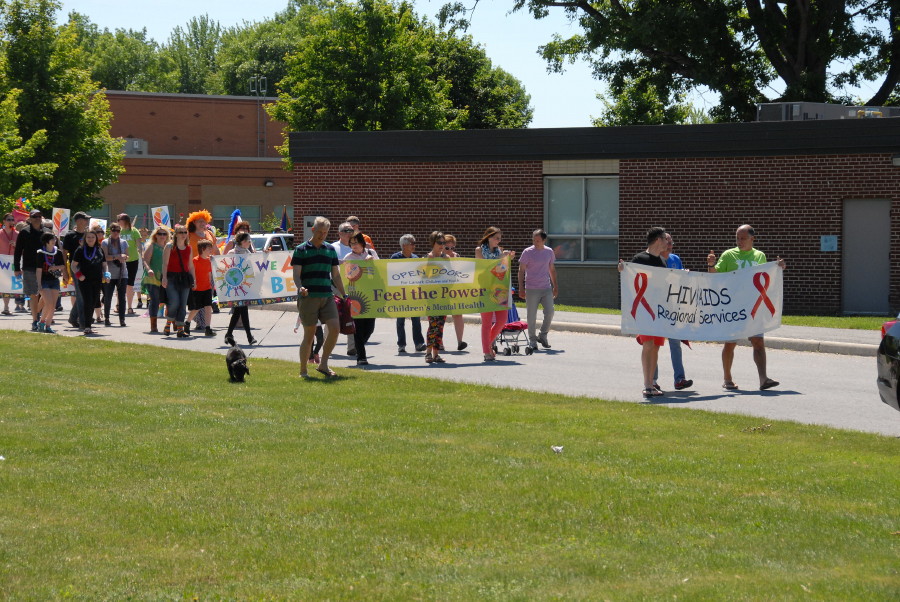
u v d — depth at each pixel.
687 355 18.33
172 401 12.09
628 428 10.80
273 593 5.72
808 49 44.25
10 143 47.34
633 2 46.91
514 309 18.56
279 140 77.19
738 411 12.52
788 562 6.23
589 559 6.27
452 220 30.94
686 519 7.22
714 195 28.59
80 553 6.45
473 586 5.78
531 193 30.44
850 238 27.58
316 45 57.56
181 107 75.50
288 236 32.19
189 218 20.53
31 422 10.61
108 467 8.66
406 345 19.31
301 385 13.61
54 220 28.36
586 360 17.38
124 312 21.94
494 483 8.20
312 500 7.65
